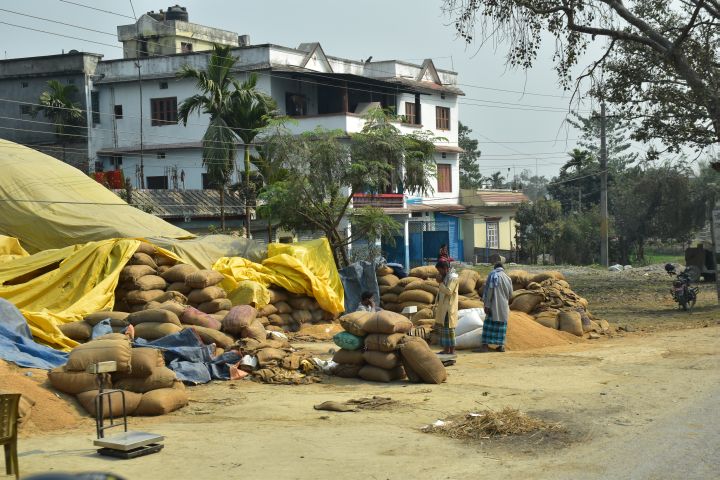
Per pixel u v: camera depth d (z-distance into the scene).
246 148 32.88
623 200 59.16
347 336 12.41
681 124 27.59
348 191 36.97
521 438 8.22
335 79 39.78
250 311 14.30
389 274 21.56
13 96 42.75
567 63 22.22
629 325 19.80
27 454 7.84
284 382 12.01
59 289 16.44
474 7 20.64
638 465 7.07
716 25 23.69
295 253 20.42
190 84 40.69
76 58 42.09
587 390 10.79
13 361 11.17
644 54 25.83
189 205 32.88
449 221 51.56
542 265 52.59
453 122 50.44
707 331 17.33
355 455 7.62
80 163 41.56
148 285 16.70
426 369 11.72
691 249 36.16
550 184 72.62
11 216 20.55
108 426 8.48
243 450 7.87
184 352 12.18
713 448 7.58
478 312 15.97
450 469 7.08
